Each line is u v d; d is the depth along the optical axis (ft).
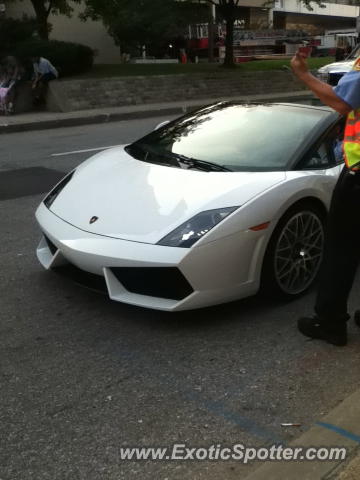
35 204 21.27
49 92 52.03
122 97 55.52
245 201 11.45
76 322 11.90
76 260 11.61
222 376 10.00
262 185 11.89
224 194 11.60
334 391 9.55
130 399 9.34
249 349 10.88
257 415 8.91
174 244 10.82
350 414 8.55
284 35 132.46
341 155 13.89
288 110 14.89
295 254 12.64
